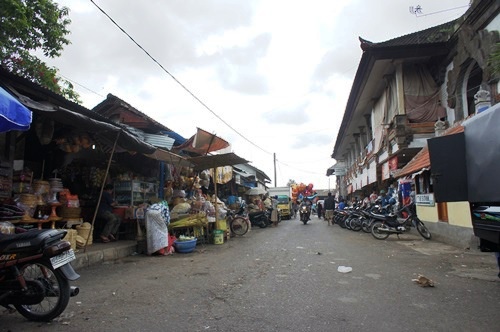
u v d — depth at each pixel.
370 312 4.43
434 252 9.25
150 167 12.82
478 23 11.86
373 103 20.77
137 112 13.91
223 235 12.11
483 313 4.35
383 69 16.75
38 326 4.06
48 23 11.08
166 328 3.96
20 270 4.23
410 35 16.88
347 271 6.83
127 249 9.16
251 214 19.86
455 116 13.83
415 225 12.91
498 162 4.48
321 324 4.04
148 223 9.23
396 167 15.66
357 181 28.30
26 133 8.99
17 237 4.20
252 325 4.03
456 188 5.29
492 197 4.60
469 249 9.61
